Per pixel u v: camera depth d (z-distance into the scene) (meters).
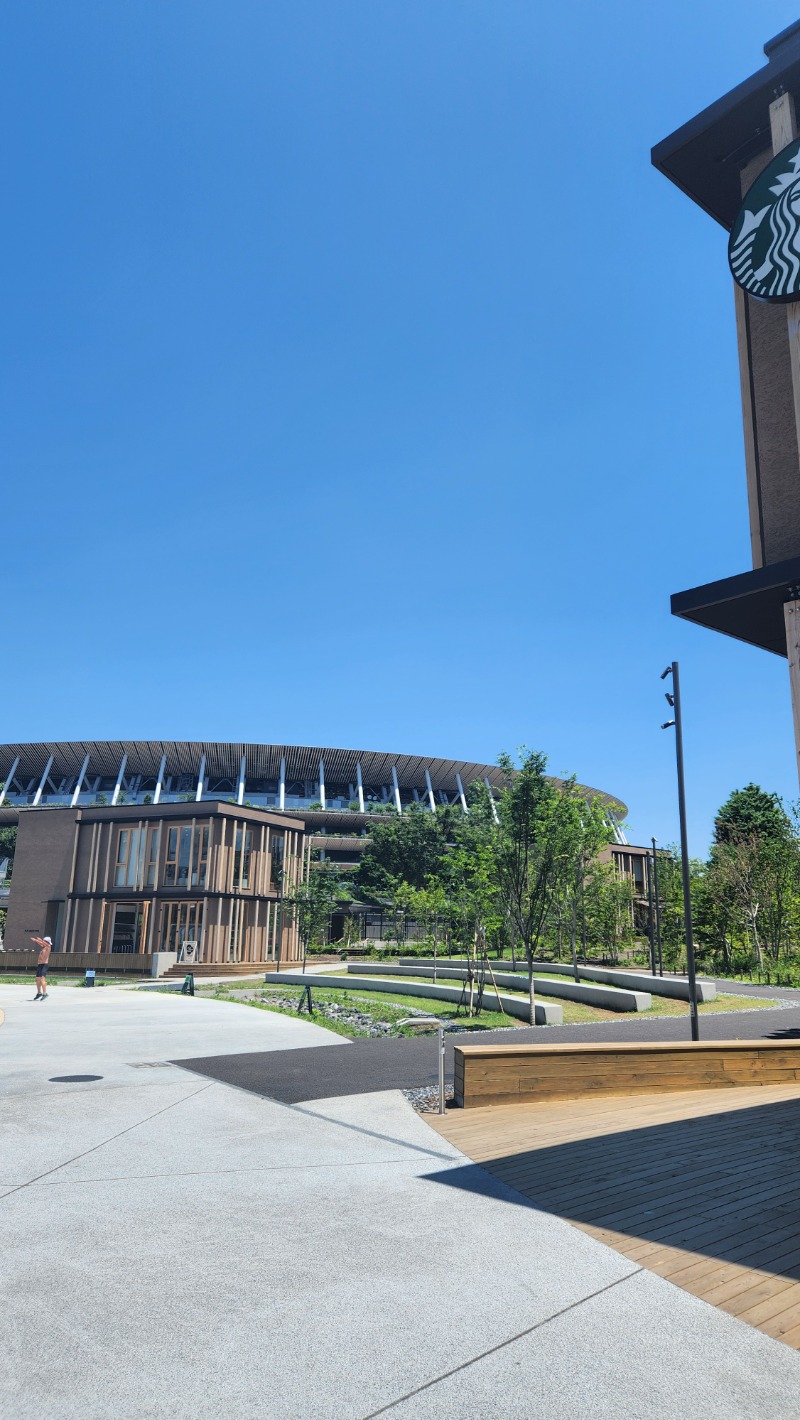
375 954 51.12
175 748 110.19
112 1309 4.54
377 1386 3.76
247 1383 3.79
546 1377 3.83
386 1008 24.08
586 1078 10.88
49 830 53.78
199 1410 3.57
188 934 48.50
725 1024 19.84
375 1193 6.64
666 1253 5.27
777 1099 10.37
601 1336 4.21
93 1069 12.77
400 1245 5.49
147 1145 8.19
